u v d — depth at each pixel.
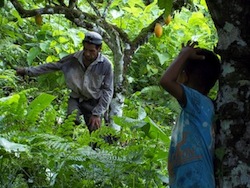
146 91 8.46
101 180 4.26
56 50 8.49
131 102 7.87
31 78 8.55
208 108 2.96
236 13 2.88
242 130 2.88
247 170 2.86
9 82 7.86
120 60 6.22
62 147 4.38
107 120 6.31
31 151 4.45
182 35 9.47
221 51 2.93
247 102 2.88
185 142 2.96
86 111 6.37
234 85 2.90
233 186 2.88
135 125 4.54
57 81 8.05
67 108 6.46
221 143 2.94
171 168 3.05
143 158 4.44
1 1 4.56
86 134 4.66
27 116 5.00
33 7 7.98
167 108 7.82
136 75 9.42
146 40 6.35
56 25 8.67
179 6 6.07
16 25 8.39
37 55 8.73
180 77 3.11
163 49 9.45
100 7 8.76
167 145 4.61
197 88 3.09
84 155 4.29
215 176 2.96
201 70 3.06
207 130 2.94
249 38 2.88
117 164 4.30
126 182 4.34
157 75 9.43
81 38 8.53
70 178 4.32
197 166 2.93
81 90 6.24
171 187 3.06
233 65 2.90
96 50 6.15
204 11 10.35
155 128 4.69
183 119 2.99
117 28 6.30
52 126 5.39
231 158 2.89
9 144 4.30
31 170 4.32
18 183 4.17
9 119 4.90
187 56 2.98
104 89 6.21
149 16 9.51
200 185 2.91
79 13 6.14
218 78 3.07
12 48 8.28
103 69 6.21
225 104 2.92
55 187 4.28
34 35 8.94
